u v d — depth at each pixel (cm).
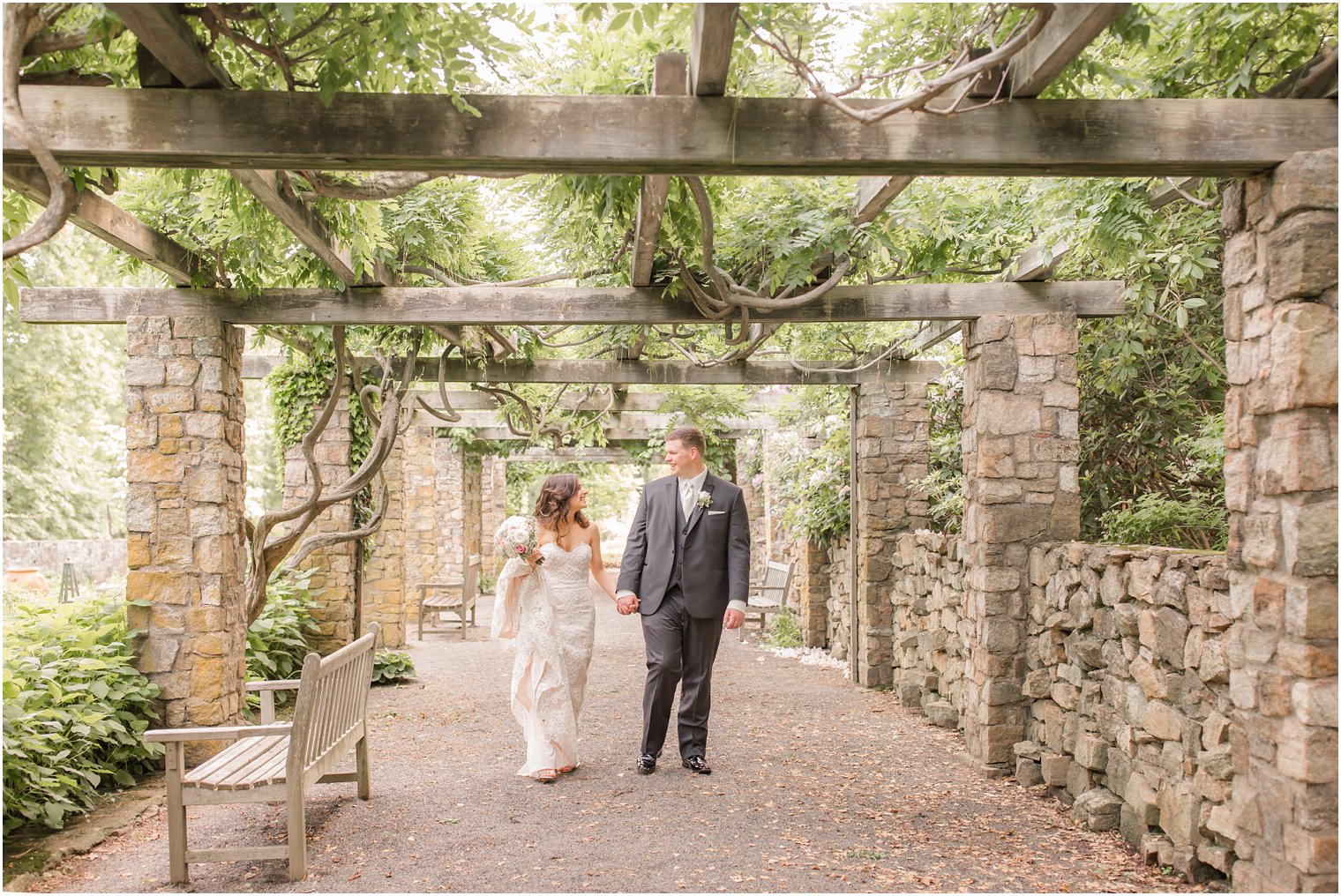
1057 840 361
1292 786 267
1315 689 260
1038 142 272
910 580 672
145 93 258
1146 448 557
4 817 359
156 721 474
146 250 437
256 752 361
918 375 724
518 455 1449
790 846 352
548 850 348
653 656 459
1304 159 268
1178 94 307
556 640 462
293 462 774
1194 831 320
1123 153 273
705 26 228
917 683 630
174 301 488
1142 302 457
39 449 1709
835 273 439
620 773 460
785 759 488
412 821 385
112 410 1969
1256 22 275
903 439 735
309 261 493
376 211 407
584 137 265
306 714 325
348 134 260
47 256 1553
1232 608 299
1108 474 568
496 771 468
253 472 2245
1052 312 491
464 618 1054
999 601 475
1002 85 274
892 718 599
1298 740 265
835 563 888
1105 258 422
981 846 354
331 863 337
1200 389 540
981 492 483
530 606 465
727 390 1033
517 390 974
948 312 492
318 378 773
